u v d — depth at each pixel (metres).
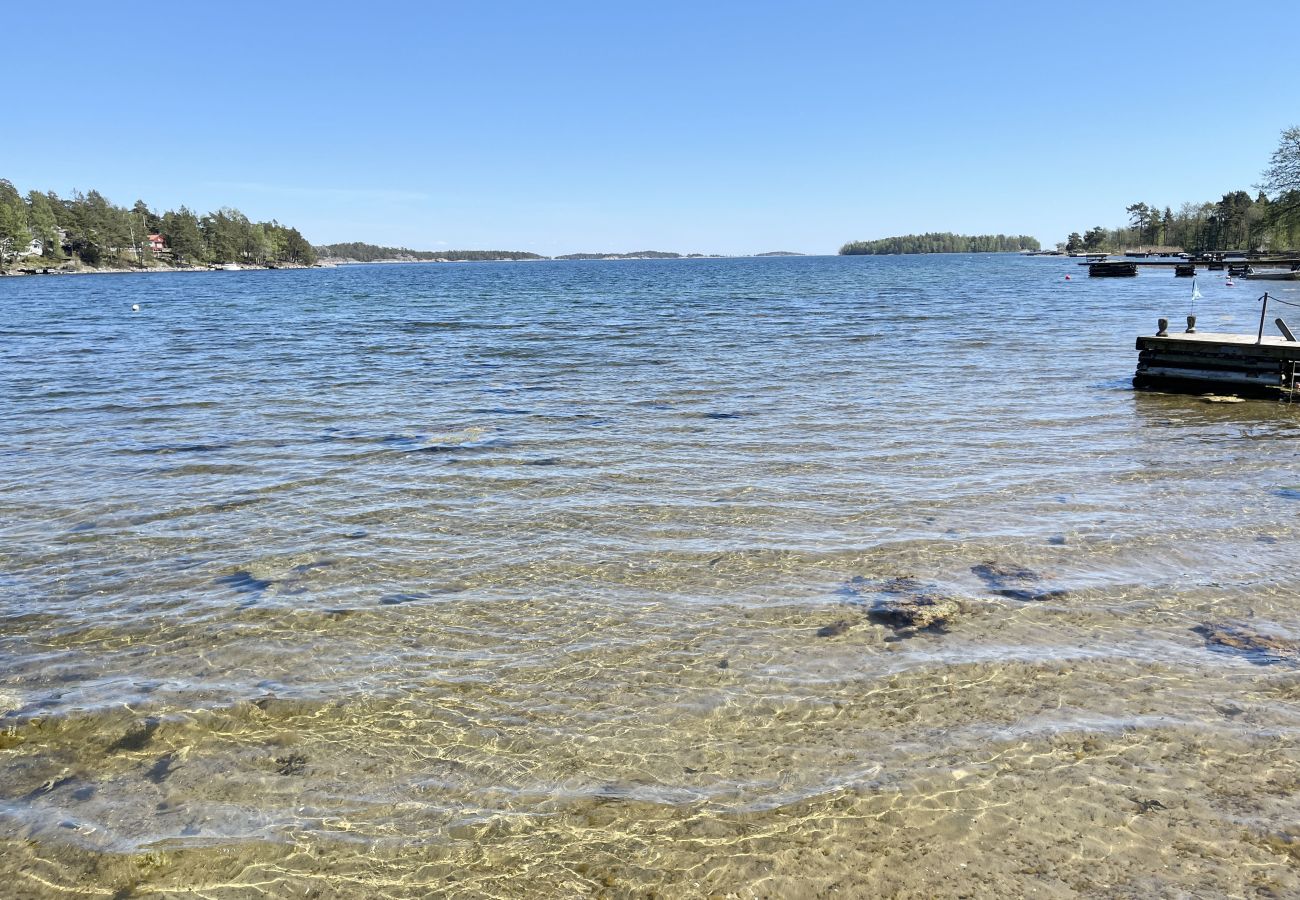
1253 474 11.63
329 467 12.54
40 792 4.98
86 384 20.73
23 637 6.99
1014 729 5.46
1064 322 36.78
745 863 4.34
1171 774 4.98
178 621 7.29
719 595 7.72
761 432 14.76
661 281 100.06
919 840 4.48
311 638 6.96
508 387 20.11
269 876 4.31
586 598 7.71
